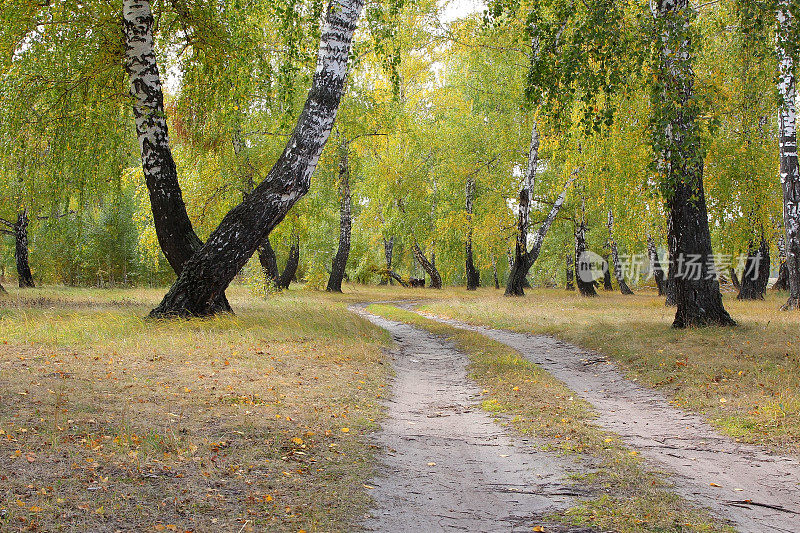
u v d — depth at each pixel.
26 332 10.83
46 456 4.29
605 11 10.08
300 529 3.53
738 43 14.11
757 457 5.49
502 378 9.22
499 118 28.80
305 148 13.02
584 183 27.59
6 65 13.79
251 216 13.11
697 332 12.26
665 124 9.87
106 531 3.28
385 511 3.96
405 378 9.49
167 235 13.90
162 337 10.66
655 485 4.64
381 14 14.84
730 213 19.33
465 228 31.62
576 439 5.99
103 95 15.34
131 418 5.48
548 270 53.28
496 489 4.52
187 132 17.34
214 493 3.94
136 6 13.23
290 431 5.53
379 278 51.69
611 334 13.41
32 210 17.22
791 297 17.75
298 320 14.34
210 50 15.59
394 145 33.41
